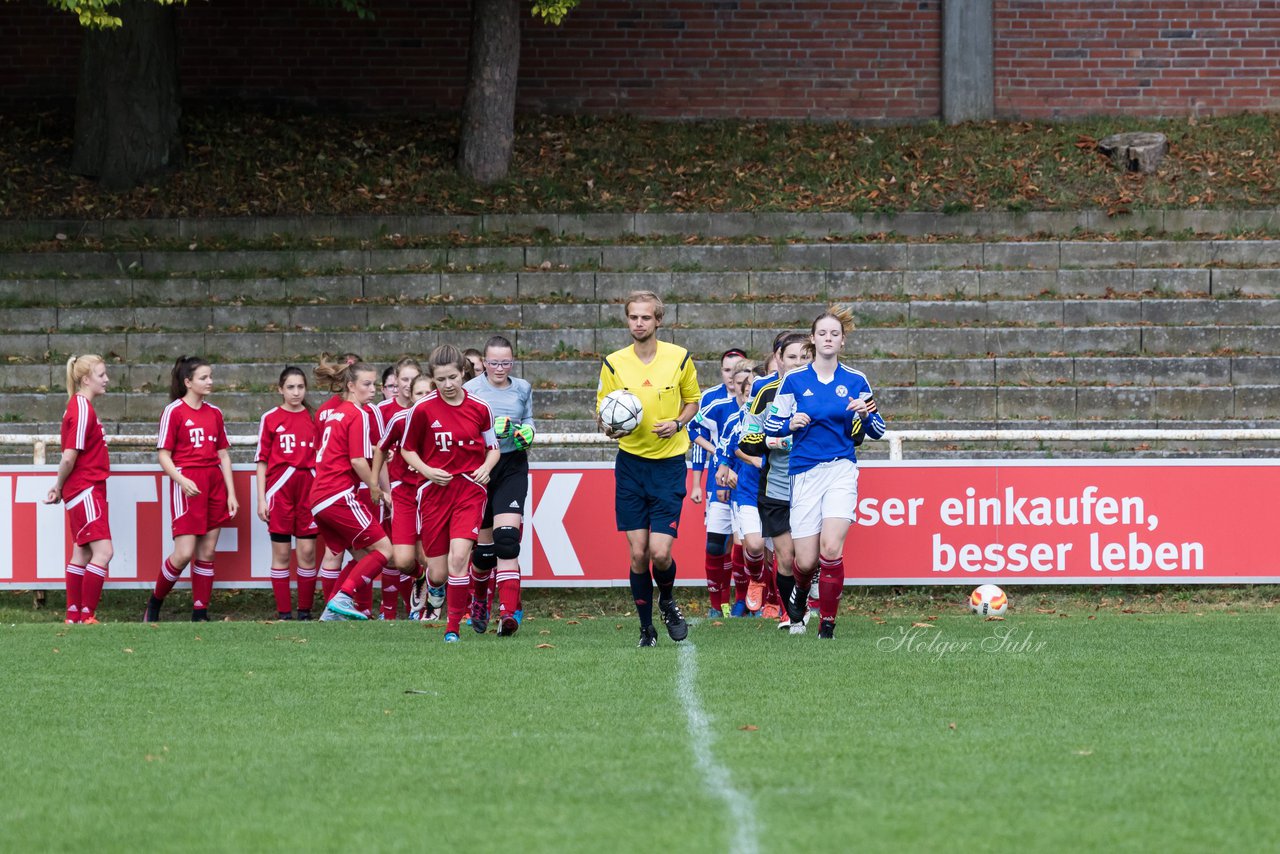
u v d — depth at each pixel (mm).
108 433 54219
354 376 40250
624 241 65188
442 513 34344
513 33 70188
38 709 25281
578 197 68375
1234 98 76938
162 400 55969
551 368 57031
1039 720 23656
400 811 17812
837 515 33375
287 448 41719
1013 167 69312
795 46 77375
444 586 42031
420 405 33875
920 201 66625
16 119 73812
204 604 41844
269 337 58844
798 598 35438
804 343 35688
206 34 76938
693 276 62219
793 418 32844
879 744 21625
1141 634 35344
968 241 64188
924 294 61688
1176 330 58000
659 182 69500
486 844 16250
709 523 41031
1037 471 42750
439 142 73375
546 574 42875
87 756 21328
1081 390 55438
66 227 65438
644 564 32469
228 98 77000
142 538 42750
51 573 42500
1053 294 61156
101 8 54469
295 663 30484
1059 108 77375
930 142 73000
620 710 24609
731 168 70625
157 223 65750
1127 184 67688
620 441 32000
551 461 45719
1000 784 19000
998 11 77188
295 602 44562
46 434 52969
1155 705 25125
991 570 42781
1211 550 42750
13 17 76625
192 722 23984
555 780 19359
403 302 61969
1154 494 42688
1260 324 58938
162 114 69500
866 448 50969
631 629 37438
